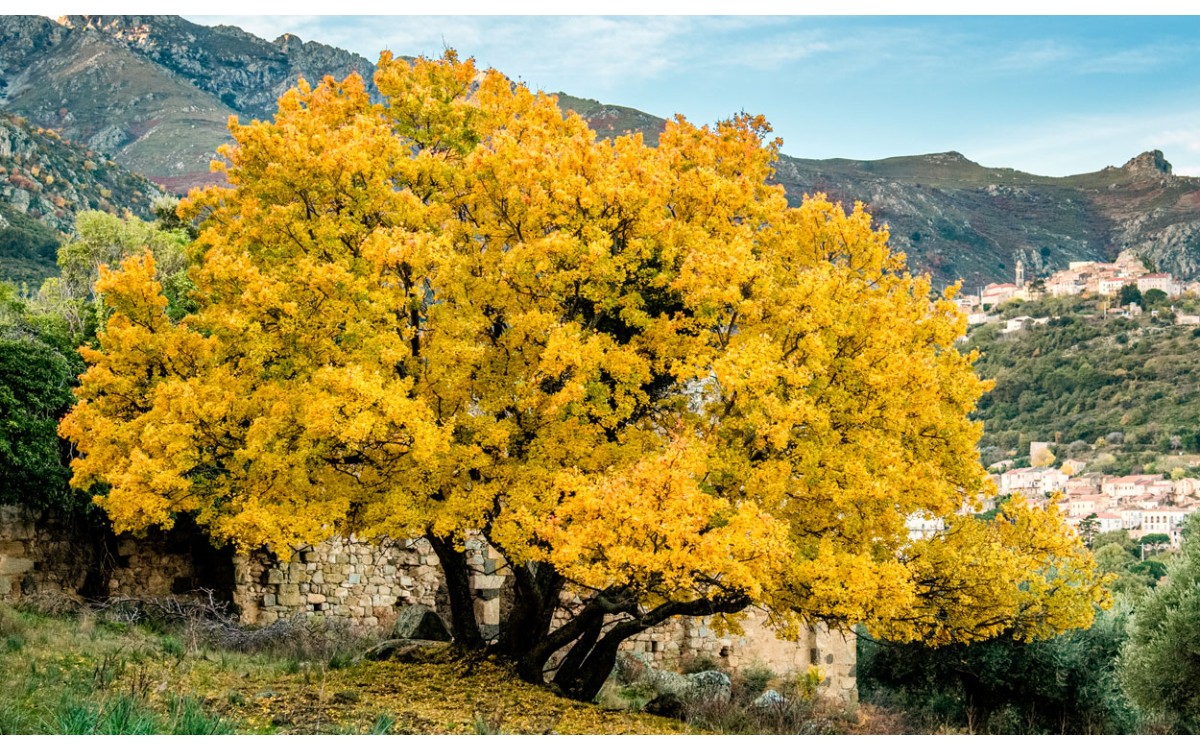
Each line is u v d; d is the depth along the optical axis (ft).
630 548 43.47
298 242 51.60
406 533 50.62
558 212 50.47
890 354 50.96
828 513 50.70
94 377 50.60
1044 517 58.49
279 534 47.60
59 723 36.06
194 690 45.55
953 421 54.70
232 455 51.57
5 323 104.78
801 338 49.67
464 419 50.65
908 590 46.16
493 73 60.13
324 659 57.41
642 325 52.44
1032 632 57.21
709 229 54.75
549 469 51.11
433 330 51.49
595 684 58.03
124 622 64.39
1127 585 181.98
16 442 68.90
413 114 56.90
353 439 45.32
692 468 44.37
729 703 61.72
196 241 55.21
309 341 49.80
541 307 52.65
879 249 58.08
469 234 54.03
